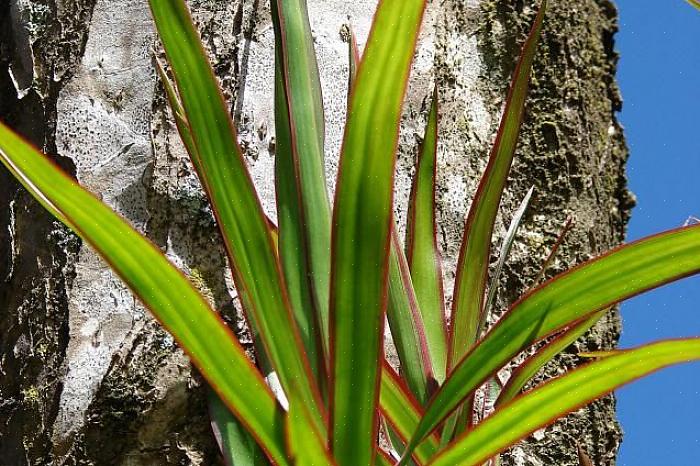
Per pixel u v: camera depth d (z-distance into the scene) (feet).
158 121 2.62
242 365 2.19
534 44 2.39
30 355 2.58
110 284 2.56
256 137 2.62
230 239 2.26
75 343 2.54
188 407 2.48
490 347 2.22
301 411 2.14
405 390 2.41
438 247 2.69
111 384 2.49
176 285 2.17
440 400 2.22
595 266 2.20
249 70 2.65
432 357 2.51
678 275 2.17
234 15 2.68
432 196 2.57
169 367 2.50
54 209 2.14
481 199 2.40
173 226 2.56
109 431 2.48
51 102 2.69
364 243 2.15
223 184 2.26
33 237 2.67
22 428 2.55
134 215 2.57
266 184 2.60
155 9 2.25
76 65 2.69
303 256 2.39
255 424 2.19
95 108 2.65
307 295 2.38
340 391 2.19
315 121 2.42
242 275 2.26
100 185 2.60
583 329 2.43
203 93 2.25
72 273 2.58
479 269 2.42
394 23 2.11
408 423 2.40
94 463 2.47
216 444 2.48
